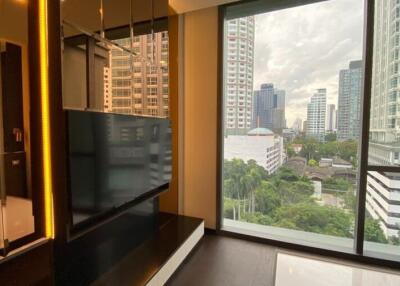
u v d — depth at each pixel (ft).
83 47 5.14
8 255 4.45
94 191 5.05
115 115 5.65
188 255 7.96
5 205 4.46
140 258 6.60
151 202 8.01
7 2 4.45
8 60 4.50
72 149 4.55
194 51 9.73
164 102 8.50
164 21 8.40
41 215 4.75
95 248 5.69
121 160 5.88
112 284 5.50
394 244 7.88
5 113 4.49
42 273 4.72
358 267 7.52
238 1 8.89
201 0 8.71
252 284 6.66
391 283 6.79
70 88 4.76
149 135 7.08
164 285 6.45
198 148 9.92
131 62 6.77
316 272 7.27
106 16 5.84
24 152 4.60
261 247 8.73
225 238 9.43
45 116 4.64
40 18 4.61
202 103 9.75
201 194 9.96
